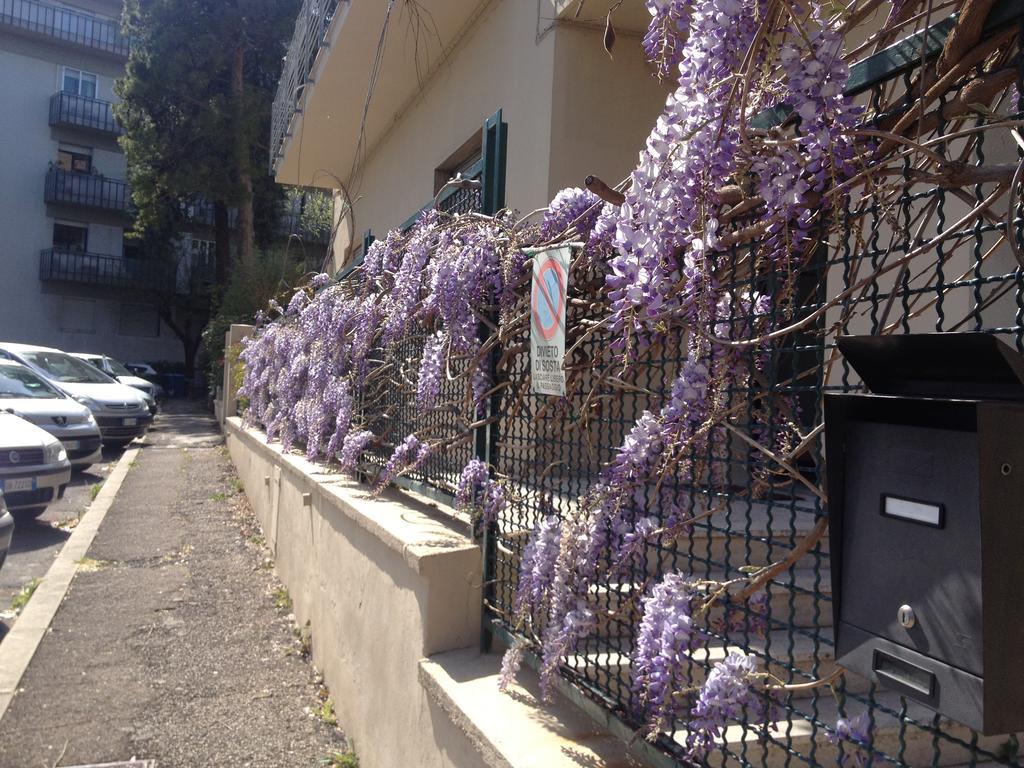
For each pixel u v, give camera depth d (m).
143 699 4.58
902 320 1.48
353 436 4.99
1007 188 1.36
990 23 1.37
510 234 3.25
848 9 1.62
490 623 3.04
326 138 12.63
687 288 1.80
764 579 1.64
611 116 6.25
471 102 7.97
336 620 4.59
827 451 1.33
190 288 36.81
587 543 2.25
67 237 36.16
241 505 10.29
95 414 15.27
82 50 35.59
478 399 3.25
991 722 1.08
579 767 2.15
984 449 1.09
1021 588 1.11
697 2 1.64
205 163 25.48
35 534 8.70
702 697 1.62
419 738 3.08
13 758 3.90
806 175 1.59
